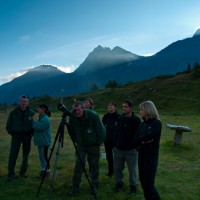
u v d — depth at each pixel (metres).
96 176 10.06
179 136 19.33
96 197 9.52
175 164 14.50
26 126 11.34
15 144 11.34
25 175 11.77
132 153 9.83
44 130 11.54
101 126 9.78
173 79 129.38
